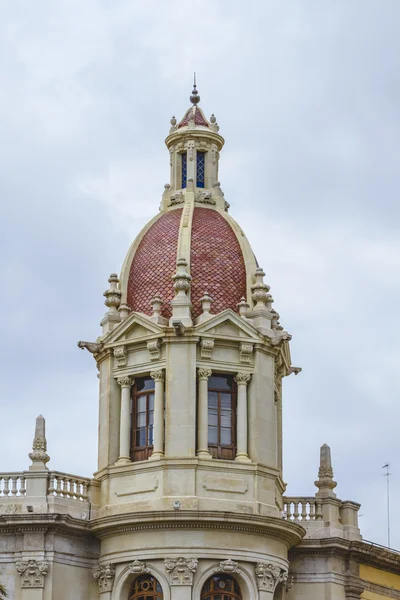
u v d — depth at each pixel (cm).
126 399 8425
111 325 8606
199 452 8194
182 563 7981
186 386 8250
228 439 8344
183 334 8300
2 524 8162
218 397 8388
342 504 8969
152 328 8344
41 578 8094
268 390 8450
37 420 8406
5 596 7819
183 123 9250
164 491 8106
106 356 8550
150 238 8844
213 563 8044
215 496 8144
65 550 8212
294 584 8762
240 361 8400
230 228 8856
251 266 8706
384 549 9112
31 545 8150
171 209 9006
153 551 8031
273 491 8338
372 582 9100
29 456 8338
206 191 9038
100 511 8319
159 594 8069
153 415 8325
